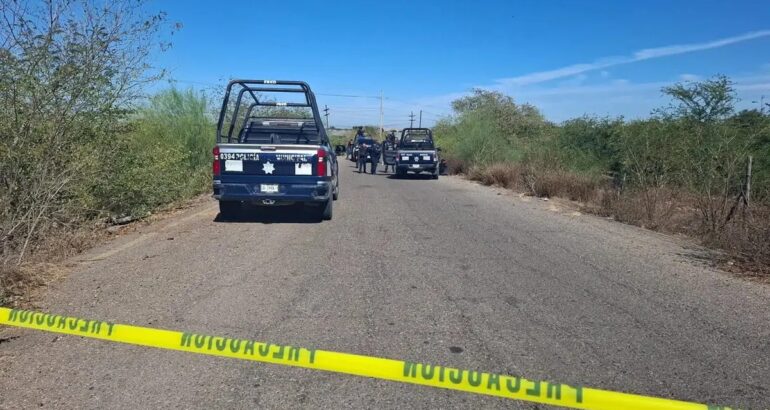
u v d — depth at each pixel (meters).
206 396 3.68
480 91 45.53
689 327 5.10
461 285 6.35
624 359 4.36
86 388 3.74
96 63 8.23
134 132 10.73
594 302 5.80
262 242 8.60
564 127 21.66
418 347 4.52
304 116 14.11
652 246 8.86
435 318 5.22
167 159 11.80
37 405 3.50
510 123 40.53
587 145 19.83
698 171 11.71
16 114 7.27
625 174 14.35
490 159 25.47
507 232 9.88
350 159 41.19
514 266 7.32
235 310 5.32
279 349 3.55
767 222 8.20
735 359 4.40
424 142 25.14
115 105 9.12
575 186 15.67
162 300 5.58
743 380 4.03
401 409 3.56
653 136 13.38
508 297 5.92
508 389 3.12
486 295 5.98
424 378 3.26
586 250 8.45
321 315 5.24
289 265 7.16
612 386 3.90
